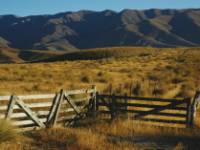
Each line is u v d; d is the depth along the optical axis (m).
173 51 98.06
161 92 26.58
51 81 35.28
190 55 72.12
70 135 14.08
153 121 17.05
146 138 14.45
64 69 54.38
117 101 19.75
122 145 12.91
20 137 13.70
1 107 14.53
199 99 17.30
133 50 149.50
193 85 31.53
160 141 14.06
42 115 16.70
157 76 40.84
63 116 16.91
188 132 15.27
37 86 29.47
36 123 15.41
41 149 12.47
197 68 49.81
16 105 14.80
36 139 13.77
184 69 49.19
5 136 12.87
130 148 12.48
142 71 48.31
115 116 17.56
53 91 26.52
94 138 13.45
